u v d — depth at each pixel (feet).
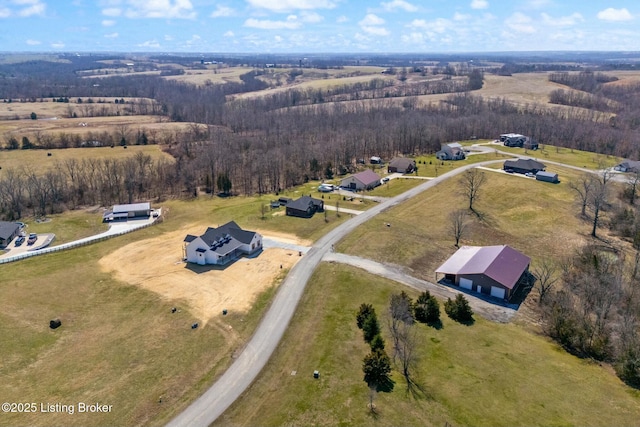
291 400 131.95
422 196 327.06
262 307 184.34
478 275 197.67
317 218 284.82
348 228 264.72
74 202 331.57
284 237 255.50
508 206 312.09
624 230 268.00
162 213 309.01
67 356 155.53
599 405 129.49
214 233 235.40
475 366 146.10
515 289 202.28
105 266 224.12
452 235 264.31
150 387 139.64
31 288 202.08
